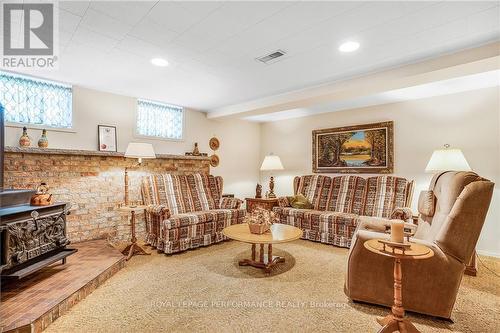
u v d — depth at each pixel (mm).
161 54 2617
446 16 1930
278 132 5918
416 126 4086
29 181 3072
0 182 2396
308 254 3373
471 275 2721
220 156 5430
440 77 2777
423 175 4004
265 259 3057
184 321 1870
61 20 2020
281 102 3934
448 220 1917
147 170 4180
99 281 2398
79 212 3453
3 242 1907
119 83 3488
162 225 3352
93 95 3730
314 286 2443
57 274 2391
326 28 2117
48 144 3299
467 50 2420
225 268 2861
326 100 3707
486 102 3508
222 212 3916
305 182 4805
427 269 1924
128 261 3049
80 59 2738
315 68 2932
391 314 1862
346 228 3652
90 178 3564
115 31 2184
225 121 5527
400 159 4238
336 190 4402
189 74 3160
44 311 1771
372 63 2785
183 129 4789
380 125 4414
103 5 1831
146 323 1840
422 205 2447
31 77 3234
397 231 1706
